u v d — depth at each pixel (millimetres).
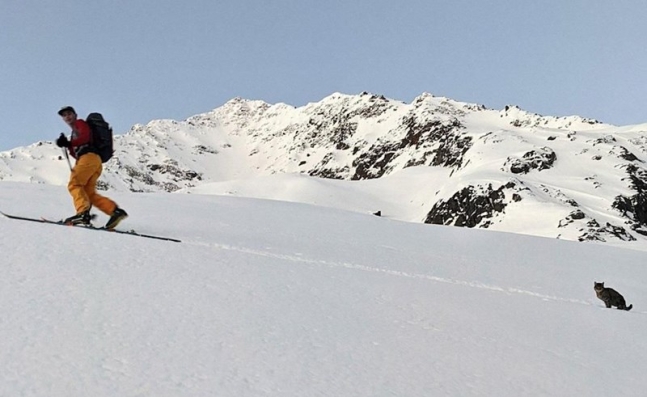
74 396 4137
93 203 10500
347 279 9570
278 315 6898
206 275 8133
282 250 11578
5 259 7340
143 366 4844
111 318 5863
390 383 5402
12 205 13508
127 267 7852
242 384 4805
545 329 8531
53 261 7570
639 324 9836
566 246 22828
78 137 10281
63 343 5055
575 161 177500
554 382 6199
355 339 6520
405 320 7703
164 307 6469
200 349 5426
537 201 138750
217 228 13891
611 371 6934
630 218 142500
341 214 25234
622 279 16672
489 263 15734
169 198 23203
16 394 4031
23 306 5797
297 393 4801
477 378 5949
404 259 13805
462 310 8820
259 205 24938
